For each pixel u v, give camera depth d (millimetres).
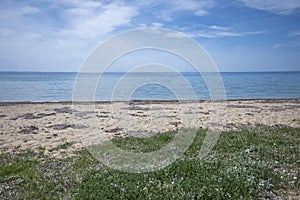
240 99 38188
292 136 13812
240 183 7312
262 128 16312
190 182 7531
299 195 6953
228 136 13844
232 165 8922
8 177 8664
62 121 20641
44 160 10711
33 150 12297
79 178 8344
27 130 17219
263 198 6754
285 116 21797
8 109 28297
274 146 11523
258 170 8305
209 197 6746
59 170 9359
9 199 7141
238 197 6785
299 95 45625
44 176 8734
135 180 8016
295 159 9641
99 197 6902
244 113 23938
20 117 22859
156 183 7699
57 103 34062
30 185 7996
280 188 7324
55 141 14195
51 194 7398
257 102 33969
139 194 7031
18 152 12039
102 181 7895
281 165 9117
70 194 7320
